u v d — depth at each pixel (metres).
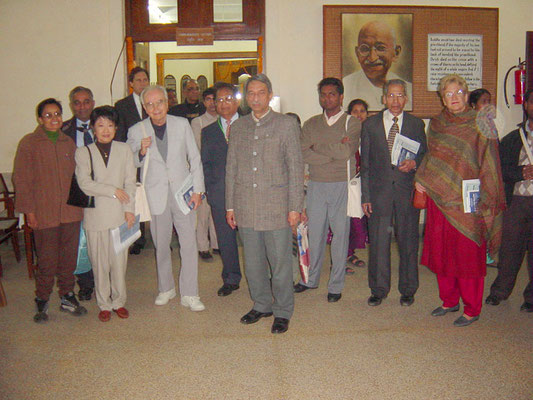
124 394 2.51
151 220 3.69
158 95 3.47
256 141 3.16
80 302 3.96
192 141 3.69
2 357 2.94
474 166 3.21
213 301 3.93
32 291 4.29
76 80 6.51
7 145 6.57
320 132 3.78
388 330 3.28
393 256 5.29
